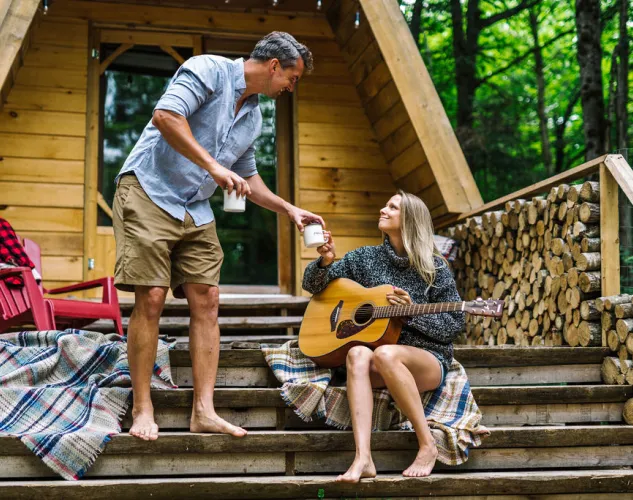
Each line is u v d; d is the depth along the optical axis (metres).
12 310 3.86
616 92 9.77
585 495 3.12
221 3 6.01
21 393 3.05
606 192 3.90
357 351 3.09
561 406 3.55
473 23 11.02
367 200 6.02
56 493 2.77
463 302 3.10
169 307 5.29
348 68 6.12
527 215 4.50
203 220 3.10
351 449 3.12
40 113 5.55
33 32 5.50
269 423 3.30
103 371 3.37
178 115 2.88
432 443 3.04
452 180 5.28
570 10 11.87
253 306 5.50
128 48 5.93
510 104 11.15
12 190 5.43
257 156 6.10
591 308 3.87
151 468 3.00
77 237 5.51
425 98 5.30
